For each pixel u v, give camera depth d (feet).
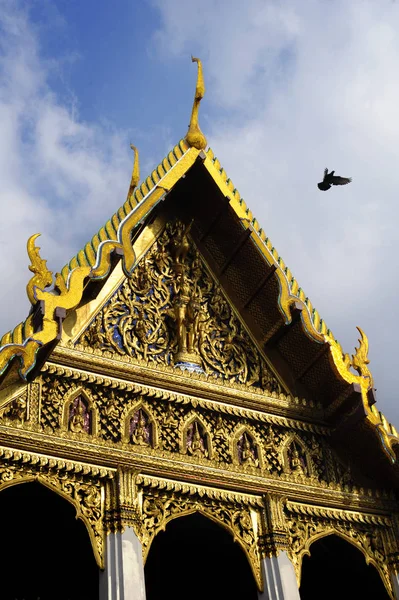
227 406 58.54
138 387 55.62
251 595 63.57
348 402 60.90
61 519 55.52
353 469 61.62
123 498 50.85
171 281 61.57
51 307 50.21
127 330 57.72
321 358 61.36
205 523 56.85
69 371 53.78
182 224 63.77
